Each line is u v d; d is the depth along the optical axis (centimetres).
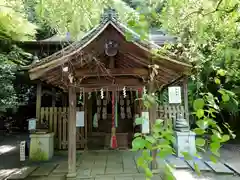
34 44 914
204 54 475
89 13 217
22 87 1173
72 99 455
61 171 493
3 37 405
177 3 201
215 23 218
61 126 713
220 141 116
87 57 412
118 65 457
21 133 1199
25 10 277
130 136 803
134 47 398
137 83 467
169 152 115
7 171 500
